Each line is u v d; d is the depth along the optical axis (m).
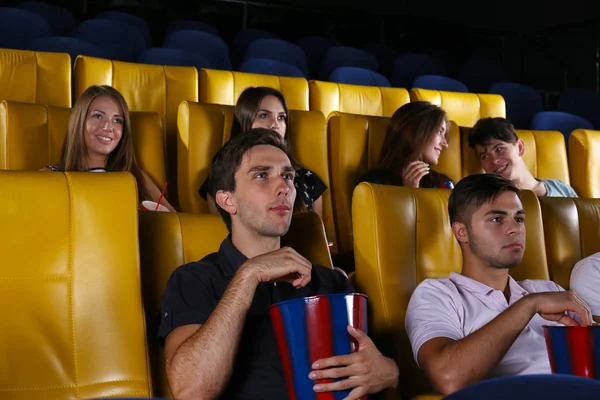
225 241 1.30
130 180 1.24
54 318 1.15
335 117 2.39
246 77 2.76
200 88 2.71
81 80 2.49
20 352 1.12
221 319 1.10
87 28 3.32
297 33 4.92
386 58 4.38
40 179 1.19
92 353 1.15
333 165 2.36
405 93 3.05
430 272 1.52
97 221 1.20
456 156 2.52
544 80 5.00
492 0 5.48
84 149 2.12
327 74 3.82
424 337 1.32
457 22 5.49
